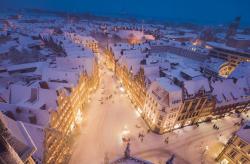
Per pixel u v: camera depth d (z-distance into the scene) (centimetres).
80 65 7225
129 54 9088
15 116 3819
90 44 13188
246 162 4188
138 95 6812
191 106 5609
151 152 5047
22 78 6800
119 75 9338
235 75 8381
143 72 6619
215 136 5875
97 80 8581
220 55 12431
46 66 7525
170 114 5281
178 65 8525
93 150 4941
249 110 7569
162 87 5312
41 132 3397
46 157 3394
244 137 4184
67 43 10275
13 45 10494
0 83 6312
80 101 6172
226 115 7012
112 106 7038
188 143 5484
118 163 2772
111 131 5703
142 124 6131
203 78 5706
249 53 10694
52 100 4272
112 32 18738
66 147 4484
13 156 779
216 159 5003
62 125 4678
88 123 5975
